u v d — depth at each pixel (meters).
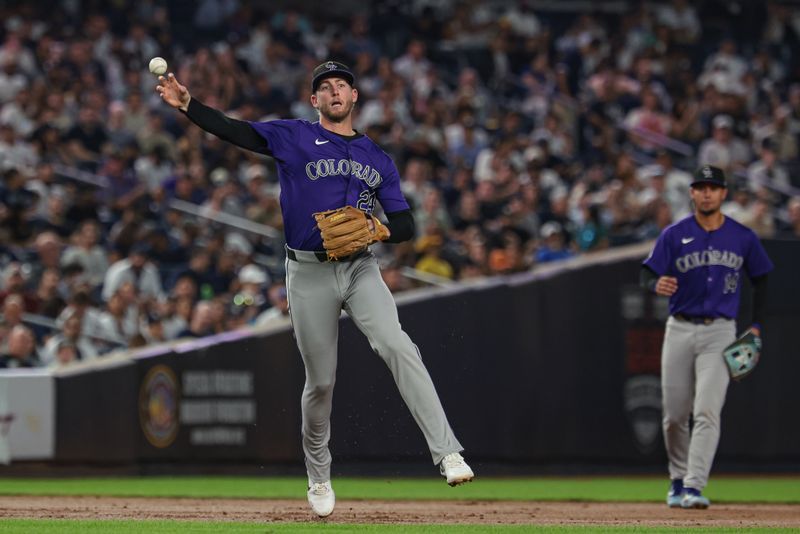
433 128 64.44
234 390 40.12
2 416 38.62
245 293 47.84
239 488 35.81
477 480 40.38
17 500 30.27
